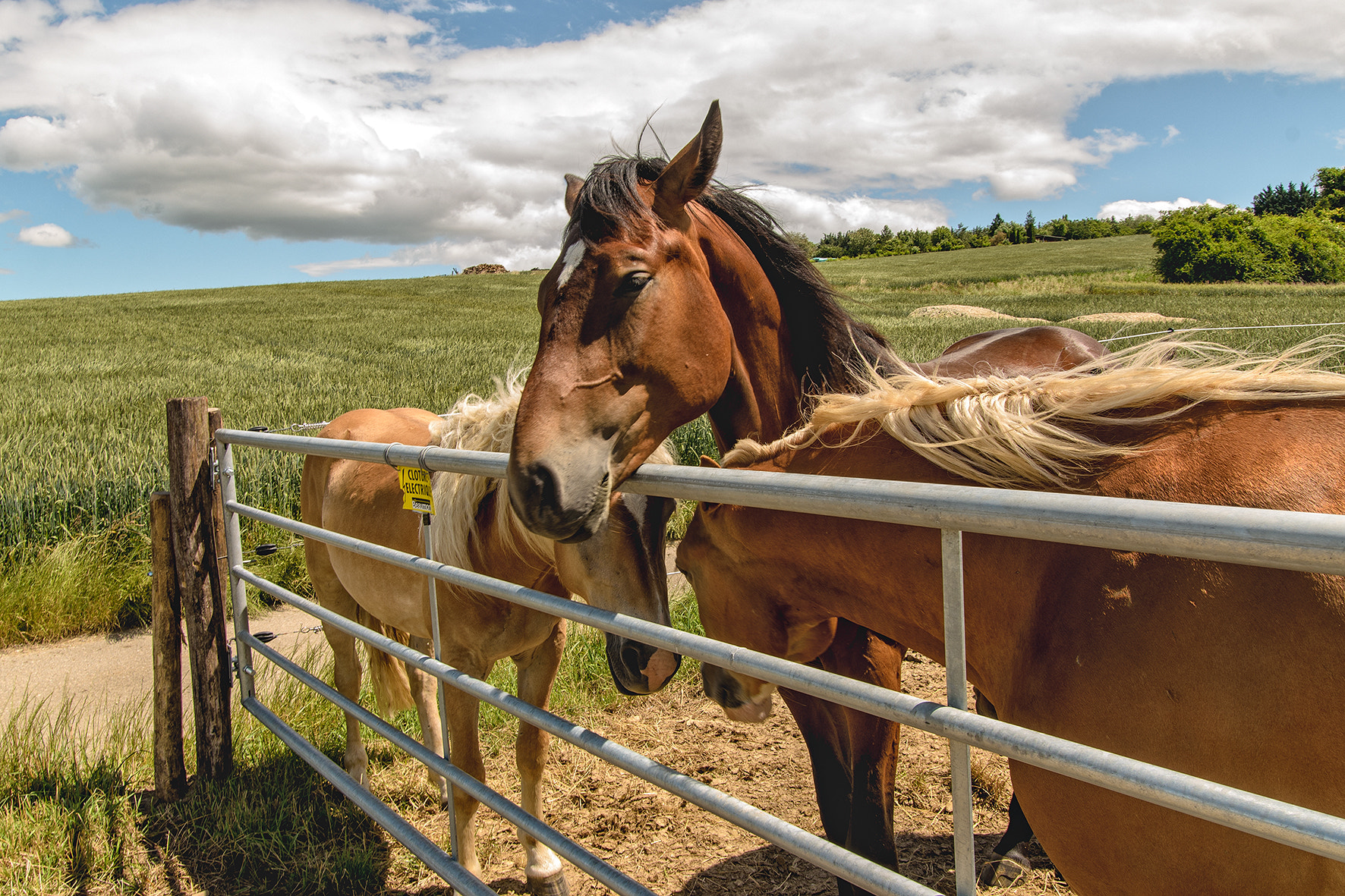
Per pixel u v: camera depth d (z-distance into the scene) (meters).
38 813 2.76
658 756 3.34
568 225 1.71
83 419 10.08
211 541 3.03
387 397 11.33
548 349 1.56
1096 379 1.20
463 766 2.38
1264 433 1.05
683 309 1.67
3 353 21.38
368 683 4.26
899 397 1.36
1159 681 0.98
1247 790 0.92
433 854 2.01
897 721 1.07
